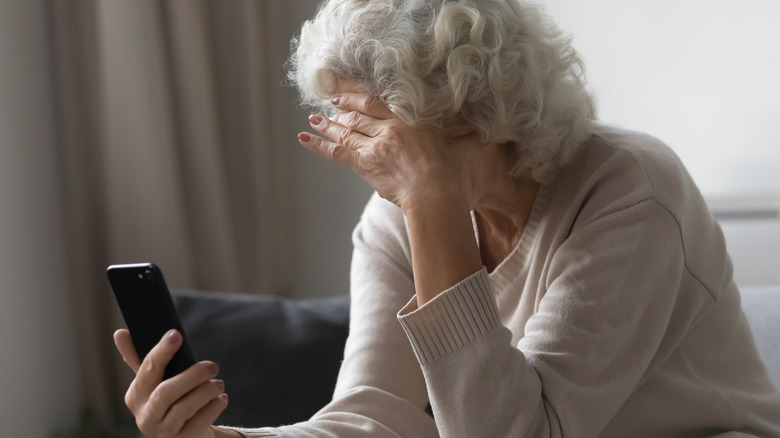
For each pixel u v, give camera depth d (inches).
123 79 93.6
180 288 98.1
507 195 46.5
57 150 93.7
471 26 40.5
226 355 73.3
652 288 42.0
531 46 42.3
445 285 39.0
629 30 96.7
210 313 75.8
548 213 45.8
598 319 40.6
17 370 86.3
